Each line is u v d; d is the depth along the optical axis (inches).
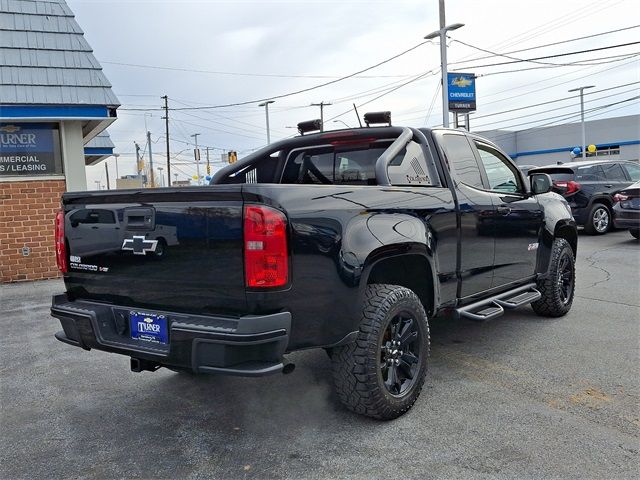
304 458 122.6
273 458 123.3
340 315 124.4
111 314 135.2
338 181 193.8
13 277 361.1
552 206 233.3
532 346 197.6
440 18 1039.6
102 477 117.3
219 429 138.8
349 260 125.2
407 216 145.6
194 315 120.2
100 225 136.3
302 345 118.8
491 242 184.4
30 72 354.3
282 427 138.5
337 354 133.0
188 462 122.7
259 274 110.3
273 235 111.0
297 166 203.5
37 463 123.9
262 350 111.8
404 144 161.5
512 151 2466.8
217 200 114.7
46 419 147.7
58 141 371.6
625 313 241.0
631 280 310.8
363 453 123.7
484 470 115.1
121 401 159.2
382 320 132.1
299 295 116.0
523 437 129.0
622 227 436.1
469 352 192.5
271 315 111.3
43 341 223.3
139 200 127.3
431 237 152.9
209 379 175.3
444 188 167.5
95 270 139.0
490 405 147.3
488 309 179.8
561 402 148.2
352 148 188.5
